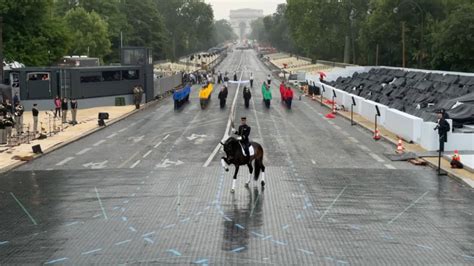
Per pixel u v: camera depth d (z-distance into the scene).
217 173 25.89
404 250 15.47
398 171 26.45
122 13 142.62
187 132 39.72
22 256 15.06
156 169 26.94
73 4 129.38
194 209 19.70
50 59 75.94
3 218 18.78
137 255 15.07
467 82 47.38
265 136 37.66
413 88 53.91
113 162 28.89
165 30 177.25
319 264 14.35
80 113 53.03
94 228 17.56
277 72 126.38
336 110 53.44
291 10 128.12
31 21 73.38
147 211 19.48
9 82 55.50
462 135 31.14
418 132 34.06
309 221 18.23
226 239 16.38
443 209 19.75
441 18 83.81
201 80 100.12
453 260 14.69
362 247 15.72
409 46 84.75
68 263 14.50
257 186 23.23
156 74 106.62
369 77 73.06
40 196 21.78
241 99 65.94
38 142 35.22
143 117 50.00
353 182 24.00
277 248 15.60
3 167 27.23
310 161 28.88
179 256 14.96
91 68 58.25
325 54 146.75
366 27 94.25
